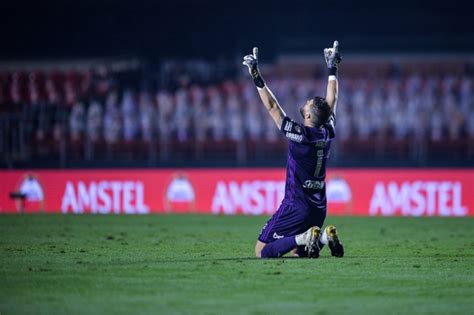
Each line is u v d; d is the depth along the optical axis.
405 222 38.31
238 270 19.70
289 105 57.31
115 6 71.44
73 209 48.22
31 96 62.12
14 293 16.75
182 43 70.88
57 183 48.41
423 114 55.97
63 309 15.13
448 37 72.31
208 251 24.23
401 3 71.81
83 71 65.81
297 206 21.31
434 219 40.62
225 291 16.95
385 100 57.16
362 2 71.94
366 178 46.25
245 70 66.75
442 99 57.31
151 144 55.19
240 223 36.84
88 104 60.31
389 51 72.06
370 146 54.72
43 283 17.92
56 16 72.44
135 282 18.05
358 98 57.56
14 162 53.38
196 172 47.47
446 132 55.59
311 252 21.20
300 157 21.02
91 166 54.56
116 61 71.44
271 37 71.44
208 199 47.25
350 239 29.12
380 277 18.81
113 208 48.03
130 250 24.47
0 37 72.81
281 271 19.55
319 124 21.11
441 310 15.08
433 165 52.72
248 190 46.69
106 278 18.59
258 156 54.91
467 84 58.94
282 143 55.09
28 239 27.95
